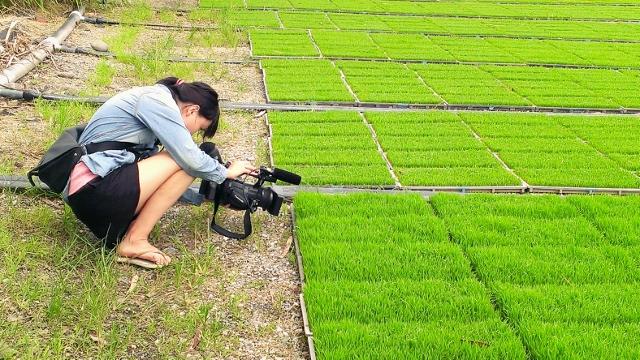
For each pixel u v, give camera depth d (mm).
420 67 10125
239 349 3523
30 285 3803
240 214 5012
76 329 3480
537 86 9289
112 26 11320
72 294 3812
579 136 7340
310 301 3846
